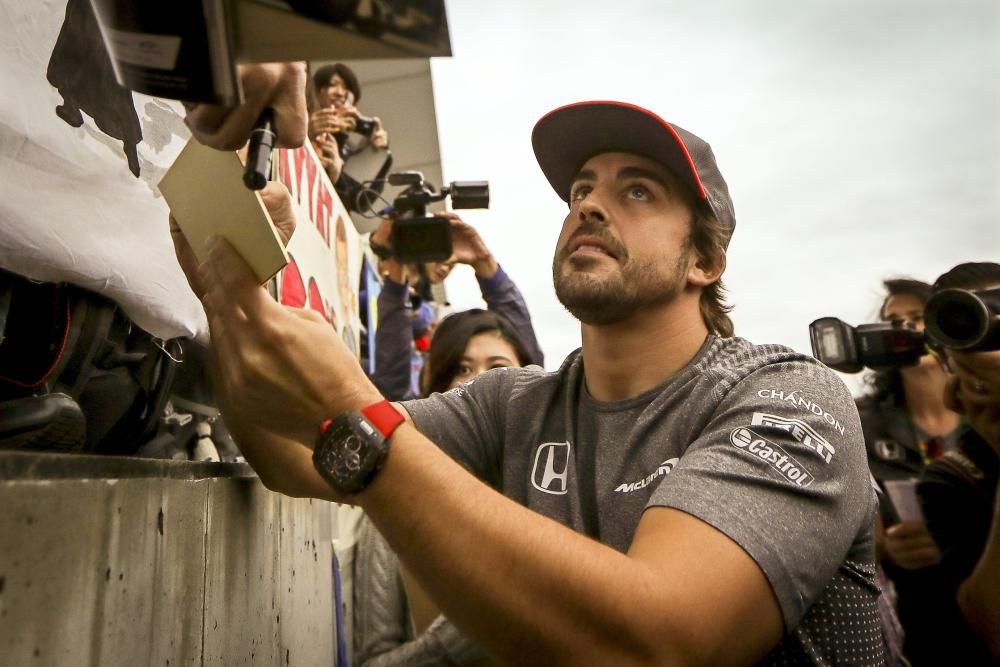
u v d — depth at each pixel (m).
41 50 0.62
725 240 1.13
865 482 0.82
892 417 1.63
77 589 0.54
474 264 2.26
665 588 0.58
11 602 0.46
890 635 1.28
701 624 0.58
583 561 0.56
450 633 1.14
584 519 0.93
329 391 0.62
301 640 1.36
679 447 0.88
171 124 0.85
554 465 1.00
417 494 0.58
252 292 0.61
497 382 1.19
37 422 0.57
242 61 0.42
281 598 1.22
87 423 0.75
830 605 0.84
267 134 0.55
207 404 1.20
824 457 0.75
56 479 0.51
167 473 0.73
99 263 0.67
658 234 1.04
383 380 2.21
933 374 1.56
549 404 1.08
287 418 0.64
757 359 0.92
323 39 0.40
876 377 1.66
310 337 0.63
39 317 0.65
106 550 0.59
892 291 1.72
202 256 0.66
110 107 0.72
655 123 1.04
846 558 0.87
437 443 1.10
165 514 0.72
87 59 0.68
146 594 0.67
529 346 2.25
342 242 1.86
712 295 1.21
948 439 1.53
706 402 0.88
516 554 0.55
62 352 0.65
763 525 0.66
